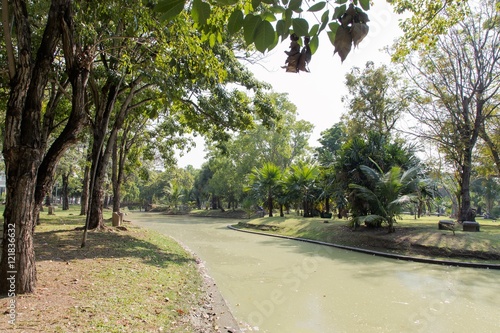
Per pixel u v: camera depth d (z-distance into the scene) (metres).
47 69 4.65
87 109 11.70
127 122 18.48
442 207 39.88
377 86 20.00
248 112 13.36
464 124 17.53
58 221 16.95
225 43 11.27
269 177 24.89
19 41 4.38
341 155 16.52
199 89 11.70
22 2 4.43
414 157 16.06
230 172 33.75
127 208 59.91
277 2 1.80
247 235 18.36
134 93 12.59
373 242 13.21
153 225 24.28
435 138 17.86
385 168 15.52
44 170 5.22
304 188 23.16
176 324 4.42
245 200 28.28
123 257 7.97
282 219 21.69
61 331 3.47
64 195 36.09
